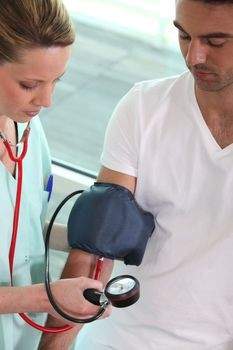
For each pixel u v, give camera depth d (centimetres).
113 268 167
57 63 131
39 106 137
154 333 163
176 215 157
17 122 150
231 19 124
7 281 153
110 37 228
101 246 153
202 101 147
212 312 158
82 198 158
